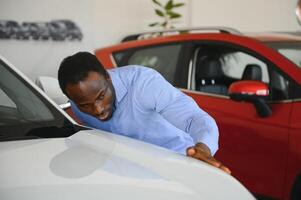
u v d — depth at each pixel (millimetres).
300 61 3781
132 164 1721
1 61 2328
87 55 1892
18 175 1542
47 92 2768
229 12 8852
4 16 7496
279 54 3699
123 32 8211
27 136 1931
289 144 3371
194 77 4090
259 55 3768
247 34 4281
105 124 2178
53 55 7844
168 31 4766
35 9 7648
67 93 1895
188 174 1727
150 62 4363
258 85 3543
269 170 3488
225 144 3719
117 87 2082
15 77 2283
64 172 1587
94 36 8023
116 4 8109
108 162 1707
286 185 3404
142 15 8273
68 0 7797
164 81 2115
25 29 7633
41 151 1754
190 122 2051
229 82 4207
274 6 9109
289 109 3441
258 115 3535
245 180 3629
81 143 1878
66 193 1465
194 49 4137
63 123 2111
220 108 3764
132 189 1542
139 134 2146
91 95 1867
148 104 2092
